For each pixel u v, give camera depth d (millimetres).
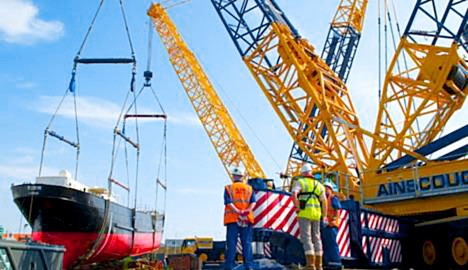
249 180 10539
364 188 15672
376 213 12602
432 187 13531
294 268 9602
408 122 21250
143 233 27688
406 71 21000
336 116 26000
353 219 11789
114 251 23688
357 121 26859
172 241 39625
